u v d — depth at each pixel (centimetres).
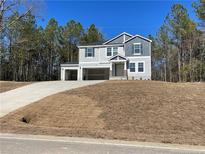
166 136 1070
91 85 2506
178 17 4869
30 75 6162
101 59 4047
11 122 1454
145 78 3778
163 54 6034
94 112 1608
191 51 5072
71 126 1431
